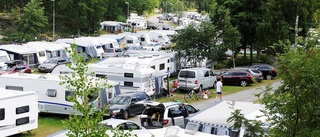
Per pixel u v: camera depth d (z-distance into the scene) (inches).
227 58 1888.5
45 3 3250.5
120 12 3929.6
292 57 292.7
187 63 1563.7
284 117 295.4
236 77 1382.9
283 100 293.6
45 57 1790.1
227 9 1635.1
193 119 543.8
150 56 1359.5
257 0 1722.4
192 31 1544.0
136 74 1082.7
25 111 744.3
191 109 776.9
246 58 1929.1
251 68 1489.9
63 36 3080.7
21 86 922.7
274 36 1553.9
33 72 1611.7
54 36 2864.2
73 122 293.6
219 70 1729.8
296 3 1487.5
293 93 289.0
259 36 1614.2
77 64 306.3
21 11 3090.6
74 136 292.7
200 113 569.3
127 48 2180.1
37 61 1752.0
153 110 700.0
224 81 1391.5
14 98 722.2
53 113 904.9
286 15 1539.1
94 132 291.6
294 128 289.0
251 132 312.2
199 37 1542.8
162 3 6210.6
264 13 1674.5
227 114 553.0
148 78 1107.9
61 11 3358.8
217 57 1579.7
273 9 1566.2
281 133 294.0
